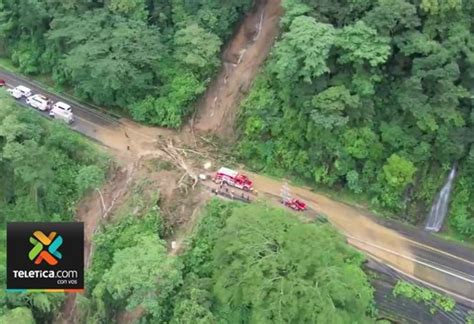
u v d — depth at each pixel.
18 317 60.88
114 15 79.69
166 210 67.94
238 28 79.12
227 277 54.22
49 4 85.38
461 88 62.66
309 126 67.12
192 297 56.69
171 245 65.62
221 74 78.69
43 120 78.31
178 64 77.12
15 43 93.12
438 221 66.56
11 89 85.88
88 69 77.75
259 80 73.44
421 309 59.62
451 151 64.69
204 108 78.38
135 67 76.56
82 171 70.06
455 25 64.06
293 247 53.00
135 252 59.12
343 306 52.28
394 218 67.06
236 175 68.94
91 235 70.00
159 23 80.94
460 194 65.88
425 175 67.19
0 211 72.94
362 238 64.94
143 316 61.03
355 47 63.88
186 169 71.75
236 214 57.16
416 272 61.78
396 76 67.56
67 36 80.19
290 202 67.00
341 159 67.12
